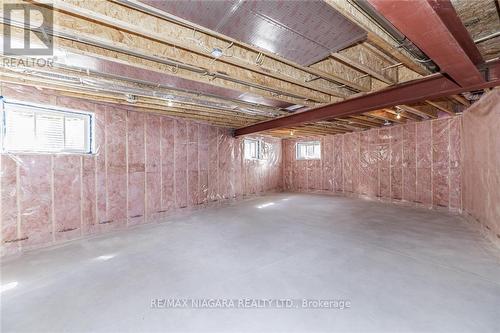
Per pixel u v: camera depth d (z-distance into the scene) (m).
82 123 3.96
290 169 9.56
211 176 6.29
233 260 2.77
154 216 4.95
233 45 2.34
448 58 1.94
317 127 6.77
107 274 2.46
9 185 3.21
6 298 2.04
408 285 2.14
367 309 1.80
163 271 2.51
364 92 3.37
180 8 1.59
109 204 4.25
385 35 1.98
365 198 7.25
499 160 3.14
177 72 2.73
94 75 2.84
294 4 1.57
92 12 1.63
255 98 3.69
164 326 1.66
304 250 3.04
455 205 5.14
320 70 2.61
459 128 5.05
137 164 4.68
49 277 2.42
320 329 1.60
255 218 4.90
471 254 2.84
